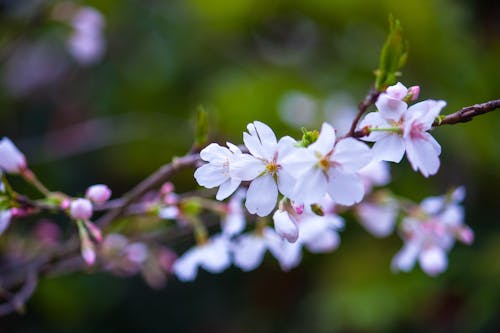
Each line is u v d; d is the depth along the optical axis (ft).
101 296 3.96
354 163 2.19
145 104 4.37
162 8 4.49
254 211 2.23
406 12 4.17
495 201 4.12
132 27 4.44
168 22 4.45
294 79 4.32
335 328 3.67
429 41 4.21
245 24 4.60
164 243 3.29
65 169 4.08
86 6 4.30
